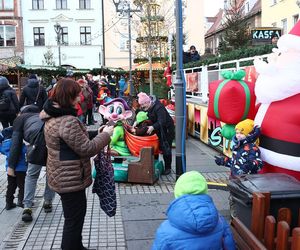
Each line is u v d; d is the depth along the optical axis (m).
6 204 6.20
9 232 5.32
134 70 24.27
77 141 3.99
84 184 4.16
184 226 2.86
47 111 4.10
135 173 7.32
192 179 2.98
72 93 4.07
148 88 23.97
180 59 7.18
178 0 7.08
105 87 20.66
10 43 50.31
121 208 6.12
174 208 2.92
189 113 12.73
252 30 13.49
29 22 50.12
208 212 2.84
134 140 7.67
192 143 11.59
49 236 5.15
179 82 7.22
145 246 4.82
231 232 3.22
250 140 4.73
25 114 5.85
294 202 3.32
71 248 4.22
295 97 4.43
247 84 5.11
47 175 4.24
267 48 7.98
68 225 4.21
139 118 8.06
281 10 35.97
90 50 50.31
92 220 5.65
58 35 40.97
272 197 3.28
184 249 2.88
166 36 24.56
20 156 5.96
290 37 4.32
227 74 5.12
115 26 48.47
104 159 4.55
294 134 4.36
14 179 6.11
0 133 6.43
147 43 24.50
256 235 3.11
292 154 4.38
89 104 16.72
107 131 4.30
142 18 25.27
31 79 11.67
